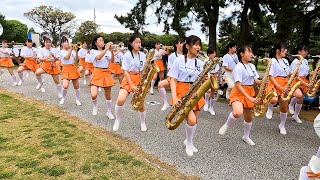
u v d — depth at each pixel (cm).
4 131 521
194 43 400
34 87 1041
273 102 541
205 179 360
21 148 440
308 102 754
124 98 525
